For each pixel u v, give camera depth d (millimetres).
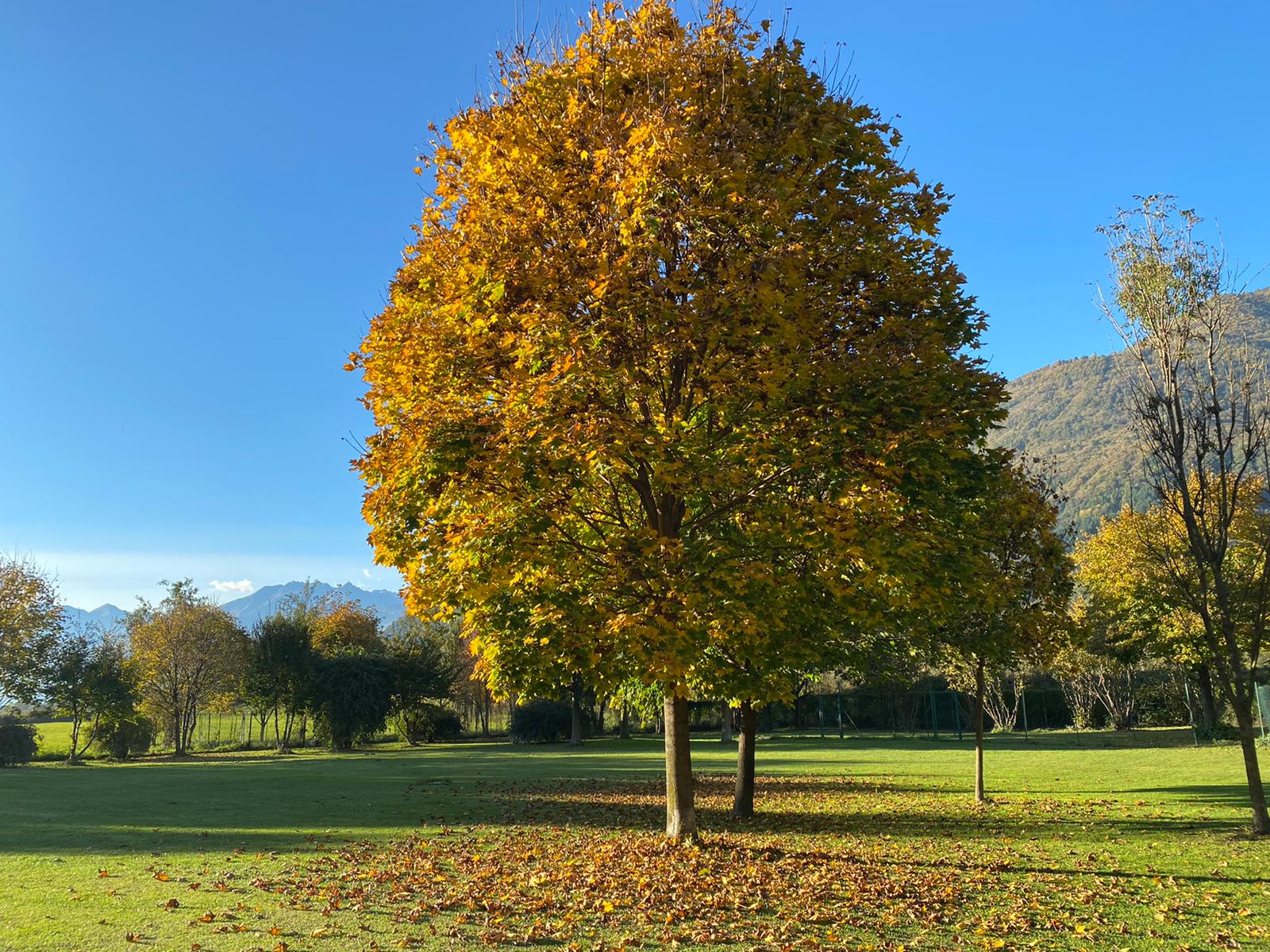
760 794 21312
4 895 9664
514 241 10062
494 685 11266
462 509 9898
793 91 10883
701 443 10055
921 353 10164
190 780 28500
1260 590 12266
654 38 10930
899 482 8922
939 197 11430
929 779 23594
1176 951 7000
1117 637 40375
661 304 9164
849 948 7262
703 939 7586
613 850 12273
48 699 47094
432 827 15883
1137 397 12398
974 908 8562
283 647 56250
